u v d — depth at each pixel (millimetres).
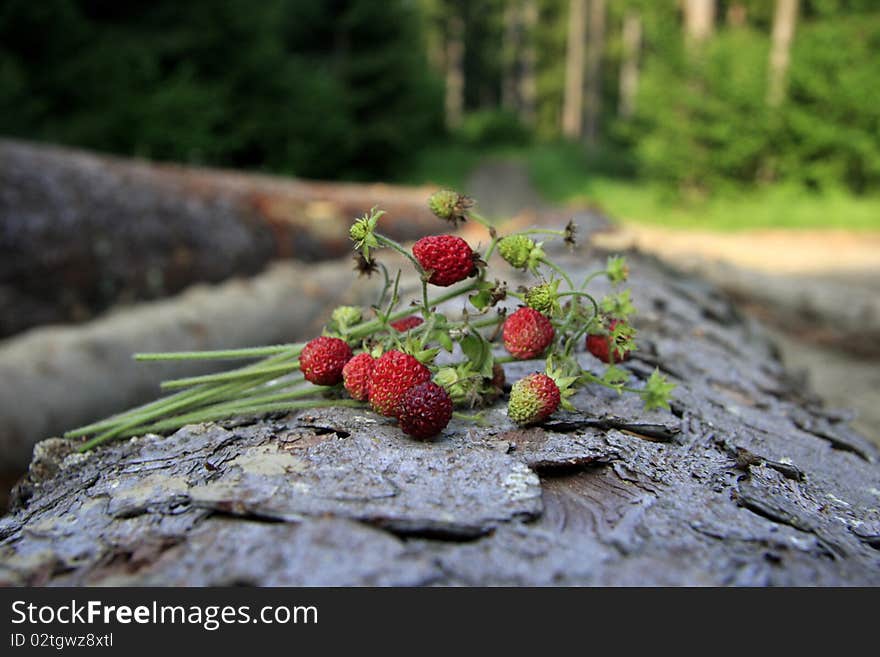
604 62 4629
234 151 1915
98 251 644
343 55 2387
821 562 138
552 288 195
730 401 246
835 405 562
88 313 636
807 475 190
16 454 469
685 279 473
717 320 398
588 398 209
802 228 1716
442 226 876
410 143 2521
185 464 173
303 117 2002
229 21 1770
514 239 193
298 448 174
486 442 177
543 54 5082
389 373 181
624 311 211
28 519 164
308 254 792
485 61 4980
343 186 1046
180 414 212
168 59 1718
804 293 791
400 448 172
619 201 2152
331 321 210
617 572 129
